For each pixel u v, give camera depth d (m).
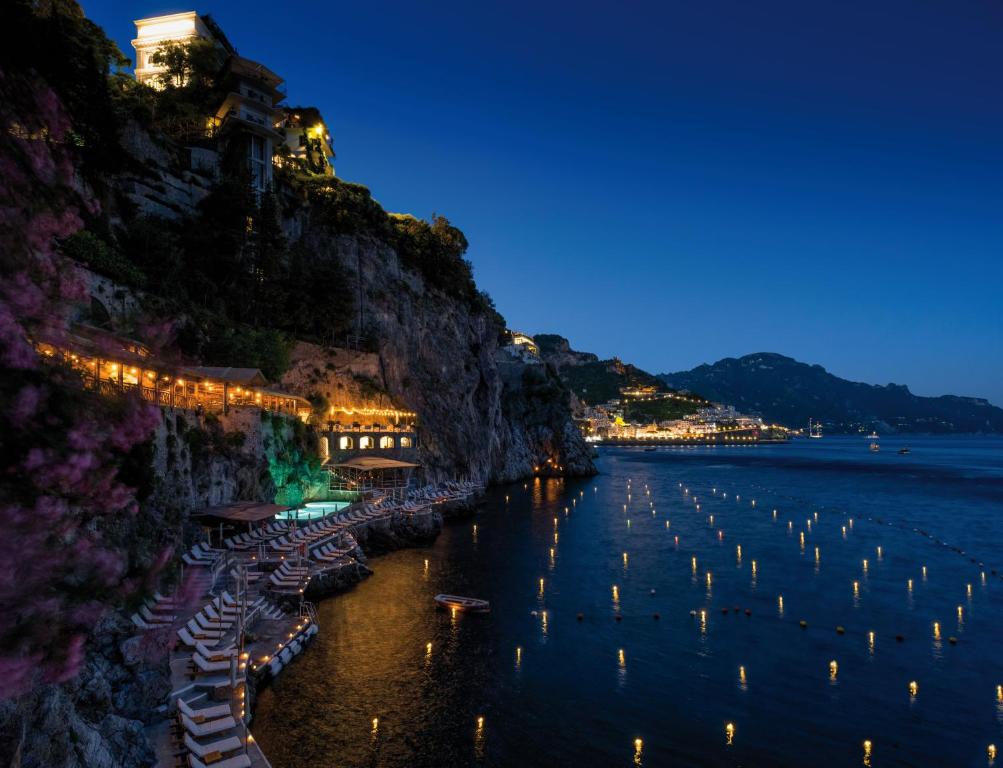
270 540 48.47
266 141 91.88
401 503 73.00
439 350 114.94
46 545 18.27
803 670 35.03
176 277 66.81
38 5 53.66
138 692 22.38
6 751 13.38
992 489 129.50
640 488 129.38
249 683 28.50
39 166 21.94
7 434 19.30
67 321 25.27
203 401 51.97
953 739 28.06
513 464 145.25
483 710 30.02
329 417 84.69
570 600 47.28
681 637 39.91
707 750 27.05
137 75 102.56
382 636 38.56
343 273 95.06
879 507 100.56
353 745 26.73
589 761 26.12
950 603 47.12
